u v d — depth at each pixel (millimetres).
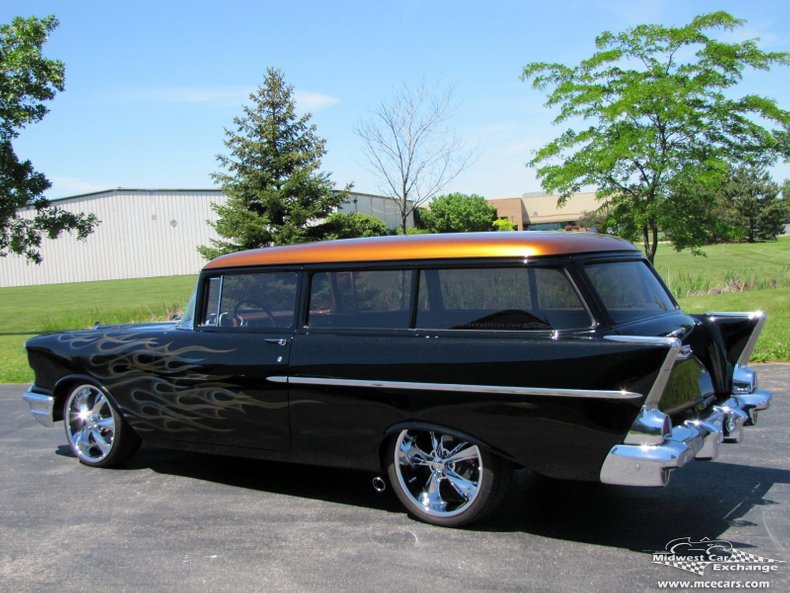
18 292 42344
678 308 4746
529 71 13523
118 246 52438
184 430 5340
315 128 21625
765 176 70812
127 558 4066
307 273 4871
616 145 12320
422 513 4422
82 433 5996
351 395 4508
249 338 5008
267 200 20438
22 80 17828
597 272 4062
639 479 3680
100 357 5719
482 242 4254
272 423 4871
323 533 4348
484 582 3605
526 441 3973
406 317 4426
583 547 4012
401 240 4609
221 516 4707
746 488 4914
